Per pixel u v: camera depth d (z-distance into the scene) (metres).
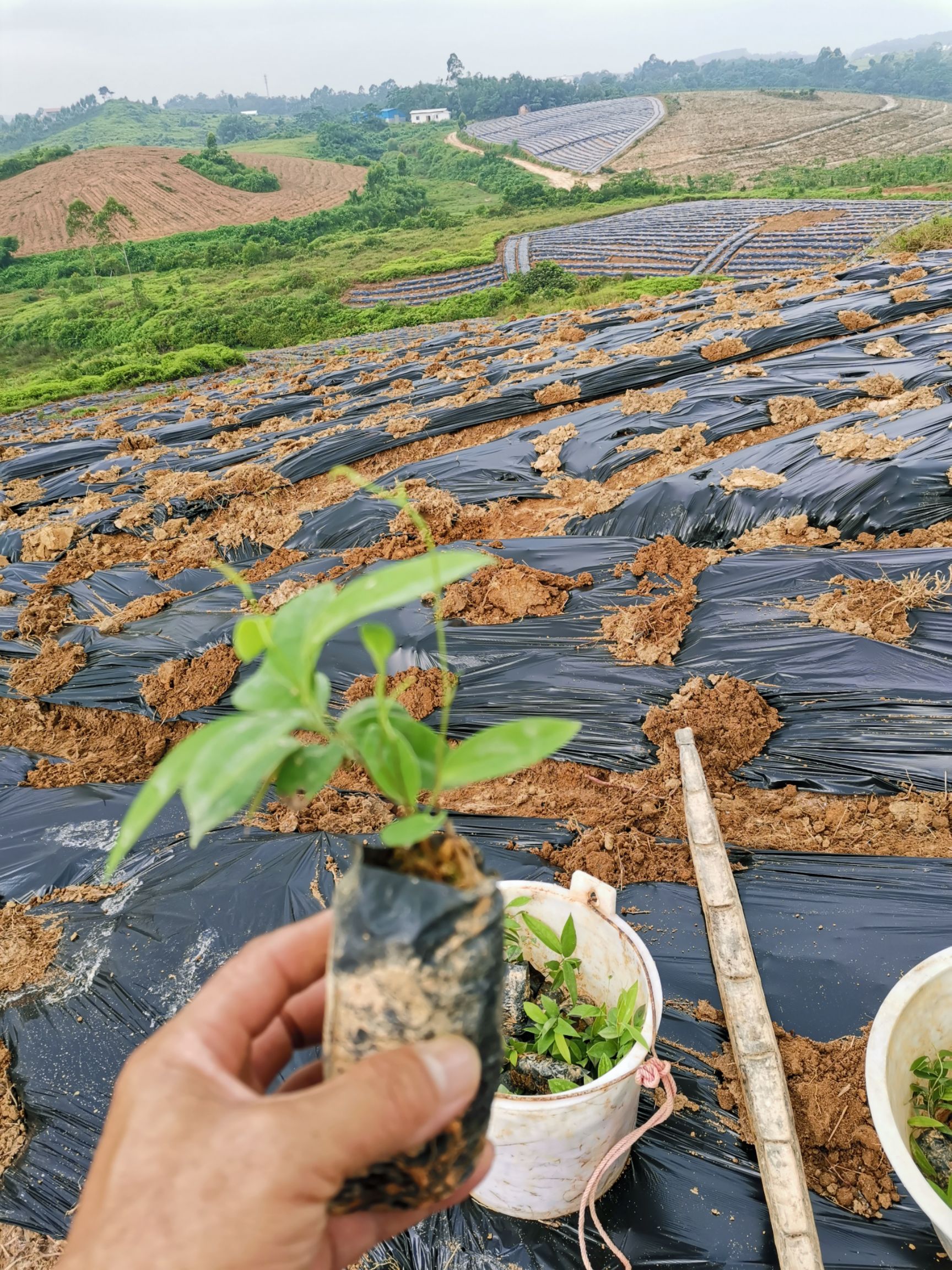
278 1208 0.88
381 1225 1.12
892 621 3.64
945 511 4.30
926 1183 1.46
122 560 6.03
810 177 59.47
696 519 4.80
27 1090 2.52
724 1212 1.96
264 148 121.81
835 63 177.12
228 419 9.03
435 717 3.80
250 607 4.88
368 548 5.21
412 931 0.86
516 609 4.27
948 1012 1.84
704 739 3.34
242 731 0.69
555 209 56.41
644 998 1.94
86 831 3.54
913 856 2.79
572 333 9.41
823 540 4.43
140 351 33.78
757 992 2.11
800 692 3.45
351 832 3.31
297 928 1.19
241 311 37.56
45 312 46.66
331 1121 0.87
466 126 132.00
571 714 3.62
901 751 3.14
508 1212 2.00
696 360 7.10
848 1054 2.22
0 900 3.23
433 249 48.56
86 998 2.75
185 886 3.09
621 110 122.62
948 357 5.93
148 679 4.48
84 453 8.77
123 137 161.50
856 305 7.73
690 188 61.47
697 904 2.72
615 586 4.38
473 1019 0.92
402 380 8.83
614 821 3.11
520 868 3.00
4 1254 2.18
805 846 2.92
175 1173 0.90
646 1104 2.19
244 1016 1.13
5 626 5.32
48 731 4.45
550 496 5.55
